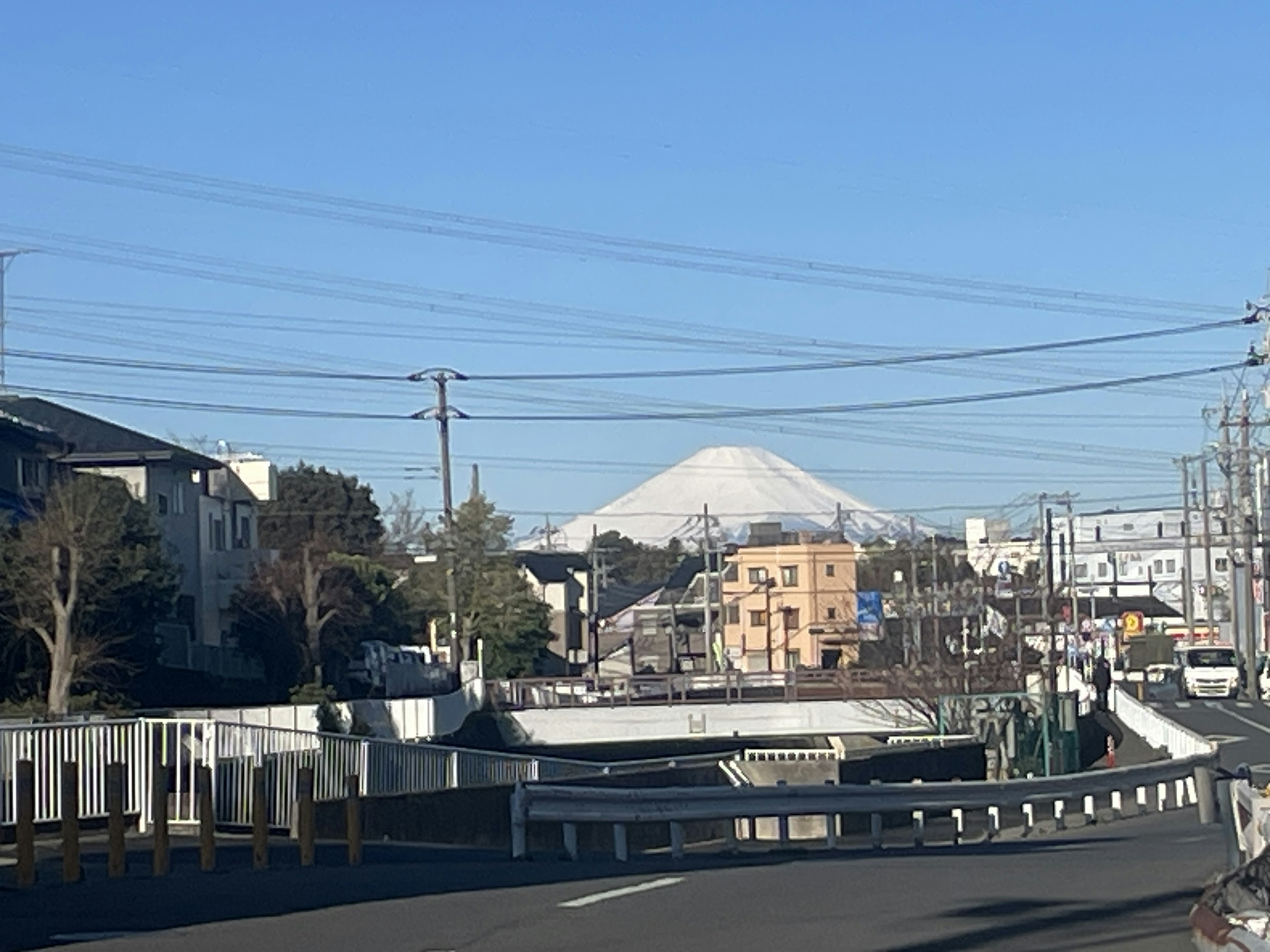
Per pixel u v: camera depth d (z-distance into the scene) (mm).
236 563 62281
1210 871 15398
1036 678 53281
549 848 25016
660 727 59750
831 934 11180
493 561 77062
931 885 14227
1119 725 53281
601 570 112688
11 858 17219
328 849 19016
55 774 20875
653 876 15234
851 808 19938
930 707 54375
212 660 56219
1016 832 26688
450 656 67062
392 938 10922
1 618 40719
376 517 88938
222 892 13680
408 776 27375
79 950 10422
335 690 55094
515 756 31312
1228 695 70000
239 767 22078
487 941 10812
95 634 43406
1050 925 11688
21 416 56594
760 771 33094
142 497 54281
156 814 15641
